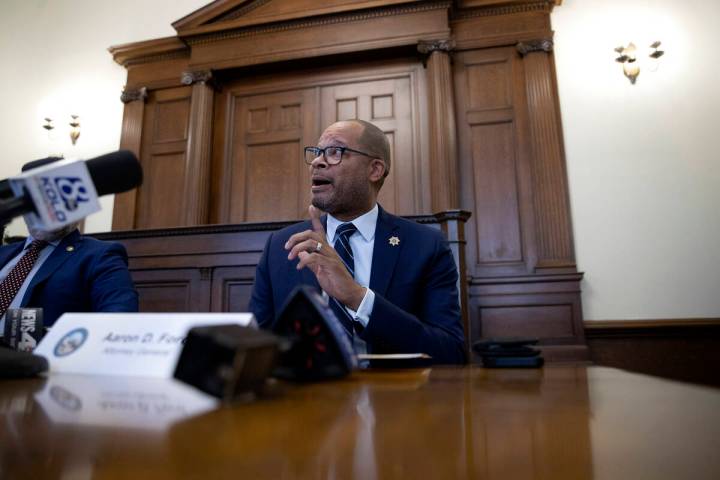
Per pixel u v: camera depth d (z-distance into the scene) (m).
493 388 0.53
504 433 0.31
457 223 2.17
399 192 3.92
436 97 3.82
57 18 5.06
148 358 0.56
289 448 0.26
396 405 0.41
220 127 4.41
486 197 3.74
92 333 0.61
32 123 4.85
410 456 0.26
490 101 3.89
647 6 3.80
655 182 3.54
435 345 0.99
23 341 0.82
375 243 1.31
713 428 0.33
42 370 0.55
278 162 4.25
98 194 0.56
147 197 4.36
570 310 3.39
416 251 1.28
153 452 0.25
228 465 0.23
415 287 1.24
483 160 3.80
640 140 3.62
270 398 0.42
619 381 0.60
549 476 0.23
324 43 4.14
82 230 4.36
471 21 4.02
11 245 1.53
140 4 4.88
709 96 3.58
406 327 0.95
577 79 3.80
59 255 1.44
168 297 2.63
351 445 0.27
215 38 4.37
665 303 3.36
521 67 3.90
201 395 0.42
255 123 4.38
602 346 3.39
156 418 0.33
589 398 0.46
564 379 0.62
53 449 0.25
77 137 4.70
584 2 3.92
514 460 0.25
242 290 2.53
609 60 3.79
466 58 3.99
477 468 0.24
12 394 0.42
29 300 1.35
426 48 3.91
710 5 3.71
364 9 4.04
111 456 0.24
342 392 0.47
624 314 3.39
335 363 0.52
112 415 0.33
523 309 3.46
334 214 1.45
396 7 4.03
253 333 0.41
